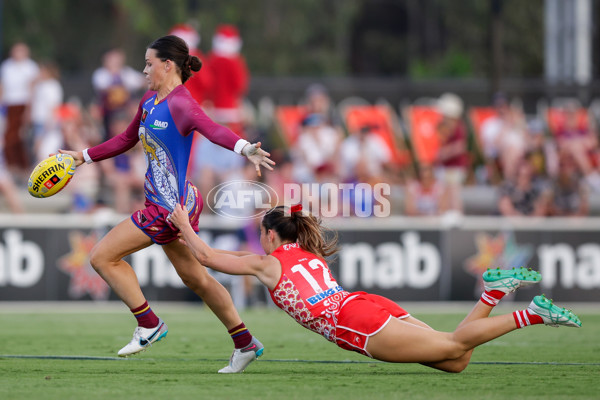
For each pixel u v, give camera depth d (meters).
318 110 53.12
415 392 18.48
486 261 47.06
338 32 119.94
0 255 45.00
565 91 59.84
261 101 59.25
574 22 60.97
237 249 45.88
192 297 45.88
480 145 58.28
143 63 106.69
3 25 102.38
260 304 46.44
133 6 102.31
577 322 19.31
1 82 53.09
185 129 20.42
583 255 47.22
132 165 51.38
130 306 21.84
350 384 19.72
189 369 22.78
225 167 49.00
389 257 46.44
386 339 19.81
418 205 52.75
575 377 21.17
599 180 54.53
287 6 115.50
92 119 53.41
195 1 58.31
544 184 52.94
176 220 20.38
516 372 22.17
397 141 58.53
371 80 60.12
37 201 52.00
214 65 52.41
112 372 21.98
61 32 108.50
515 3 113.81
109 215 45.69
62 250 45.34
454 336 19.81
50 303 45.19
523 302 47.16
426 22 125.75
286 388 19.05
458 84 60.59
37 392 18.44
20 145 52.72
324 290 20.47
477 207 53.78
